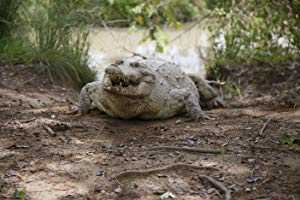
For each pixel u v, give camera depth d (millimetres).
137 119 8711
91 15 13703
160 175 6160
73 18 12727
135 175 6145
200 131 7926
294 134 7668
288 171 6277
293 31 12461
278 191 5754
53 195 5688
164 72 8906
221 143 7316
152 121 8672
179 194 5727
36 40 12383
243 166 6449
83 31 13133
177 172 6258
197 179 6078
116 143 7352
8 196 5629
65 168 6352
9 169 6309
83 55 12906
